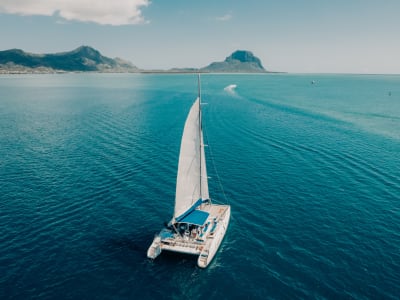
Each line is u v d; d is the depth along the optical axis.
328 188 40.03
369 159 50.25
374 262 26.20
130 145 59.28
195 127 29.95
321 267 25.77
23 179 42.59
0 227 31.14
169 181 42.56
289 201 36.97
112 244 29.14
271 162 49.94
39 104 116.06
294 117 86.81
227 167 48.06
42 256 27.14
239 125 76.62
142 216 33.91
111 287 23.91
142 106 111.00
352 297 22.53
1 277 24.50
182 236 28.95
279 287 23.77
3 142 61.03
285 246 28.72
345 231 30.69
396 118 84.06
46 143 60.47
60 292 23.23
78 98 136.25
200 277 25.08
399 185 40.31
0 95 148.25
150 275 25.31
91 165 48.16
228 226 32.09
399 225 31.47
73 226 31.75
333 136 65.19
